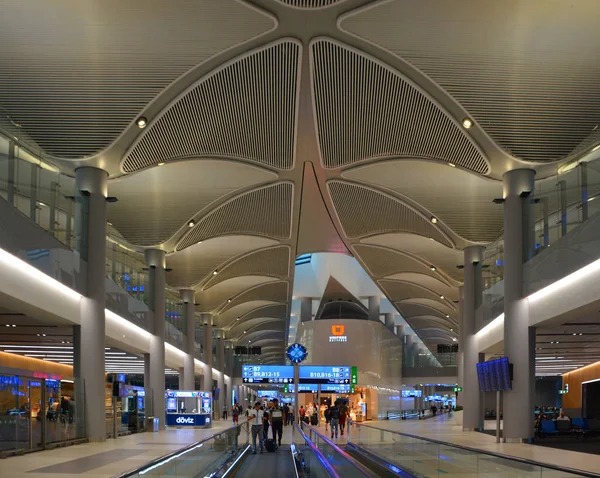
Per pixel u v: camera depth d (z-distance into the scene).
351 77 13.88
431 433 22.69
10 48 12.06
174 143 16.38
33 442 13.49
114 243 20.28
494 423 29.31
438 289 36.19
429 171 19.77
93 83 13.29
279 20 12.06
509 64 12.70
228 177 20.03
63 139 15.34
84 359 16.45
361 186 21.48
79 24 11.51
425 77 13.37
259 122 15.84
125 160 16.70
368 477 7.91
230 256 29.81
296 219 25.67
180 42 12.20
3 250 11.90
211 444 9.76
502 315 20.20
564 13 11.20
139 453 13.11
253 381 35.09
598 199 12.35
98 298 16.73
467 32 11.90
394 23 11.84
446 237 25.03
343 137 16.91
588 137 15.02
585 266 12.93
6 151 12.23
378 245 28.92
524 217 16.97
